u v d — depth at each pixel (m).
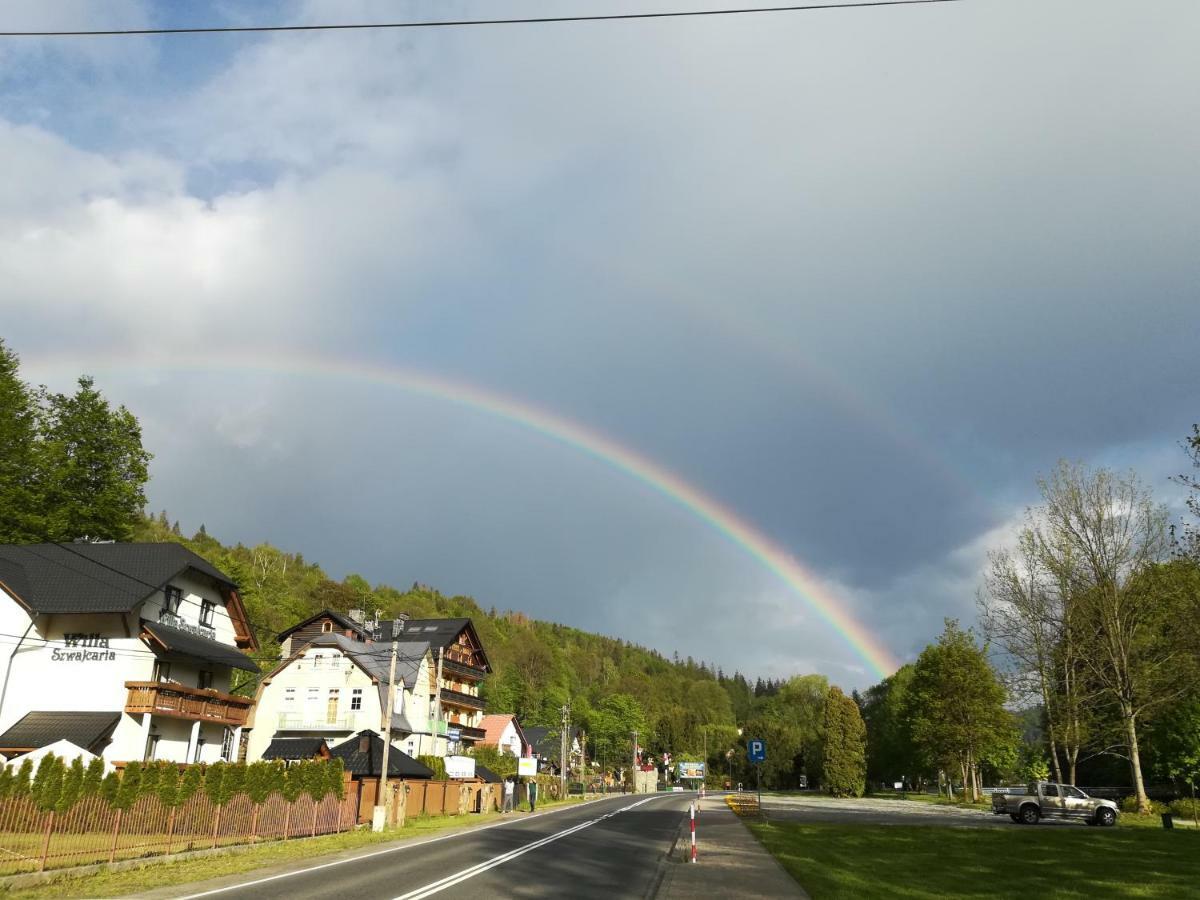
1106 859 25.16
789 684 172.00
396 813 42.06
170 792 24.44
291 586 133.62
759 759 44.81
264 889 18.14
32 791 21.17
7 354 54.06
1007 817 50.12
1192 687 46.75
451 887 18.80
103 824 21.50
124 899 16.45
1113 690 48.38
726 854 27.16
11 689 42.19
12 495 50.81
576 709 151.50
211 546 146.88
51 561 45.25
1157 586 46.34
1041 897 17.83
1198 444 31.81
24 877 18.12
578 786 99.88
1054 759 55.34
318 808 34.00
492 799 61.06
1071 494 50.25
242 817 28.17
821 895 18.09
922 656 83.44
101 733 40.09
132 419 58.66
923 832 35.78
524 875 21.34
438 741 78.81
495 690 133.12
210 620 50.41
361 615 86.19
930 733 78.06
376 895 17.36
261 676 68.94
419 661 74.06
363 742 49.00
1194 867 23.16
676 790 148.00
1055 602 52.28
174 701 43.50
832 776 100.00
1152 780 66.38
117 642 42.94
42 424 55.12
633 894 18.31
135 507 59.00
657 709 191.25
